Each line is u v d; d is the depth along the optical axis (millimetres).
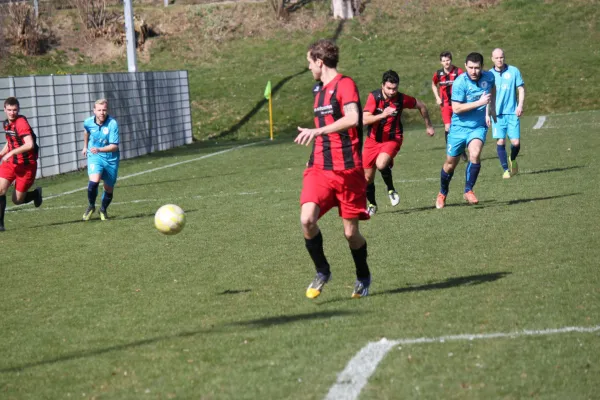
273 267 18078
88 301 15734
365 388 9906
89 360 11773
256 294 15531
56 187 39062
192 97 78062
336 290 15516
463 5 95062
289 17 96562
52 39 90625
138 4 104062
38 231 25578
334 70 13922
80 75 49375
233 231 23312
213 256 19781
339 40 91000
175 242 22078
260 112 73938
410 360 10844
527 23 89438
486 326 12289
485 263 17016
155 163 48219
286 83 79750
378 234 21281
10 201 34469
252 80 81500
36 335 13414
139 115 56781
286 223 24266
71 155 48438
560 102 70938
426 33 90688
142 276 17875
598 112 63031
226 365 11094
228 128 71250
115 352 12094
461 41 88125
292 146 53969
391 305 13922
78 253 21281
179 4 103500
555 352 10922
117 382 10688
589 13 89438
